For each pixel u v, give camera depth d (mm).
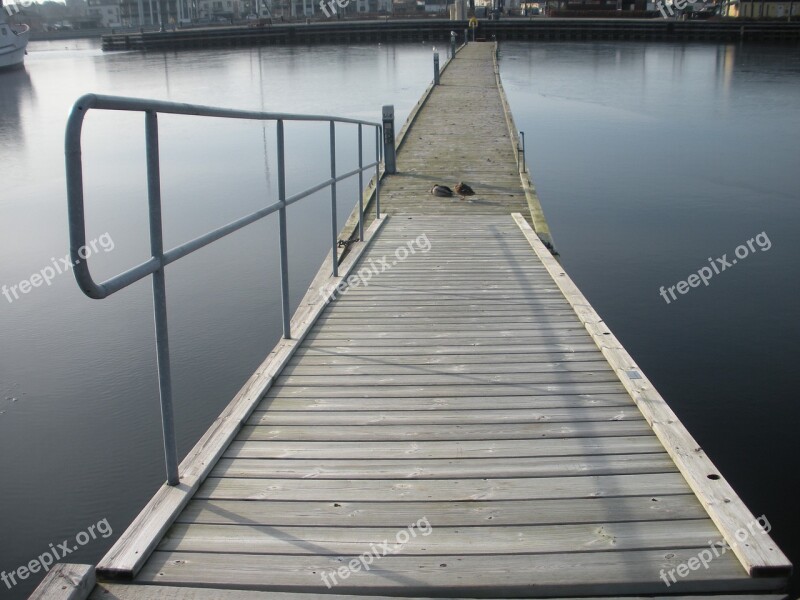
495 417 2613
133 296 5484
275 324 4938
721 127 13961
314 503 2057
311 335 3600
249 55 39500
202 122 15250
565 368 3094
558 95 19656
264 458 2328
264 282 5785
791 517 3012
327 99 19484
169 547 1848
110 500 3059
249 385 2859
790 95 18641
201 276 5938
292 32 46531
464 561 1791
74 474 3242
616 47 38875
